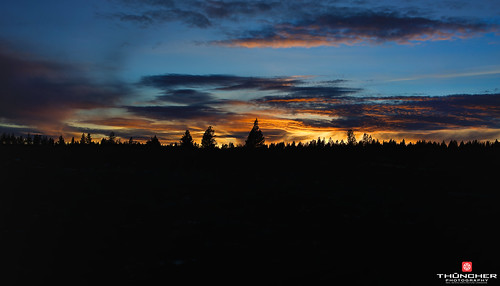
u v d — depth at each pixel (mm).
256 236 24359
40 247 21844
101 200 31047
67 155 48000
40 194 31953
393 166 44250
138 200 31438
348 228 25953
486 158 46750
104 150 51594
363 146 54344
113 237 23625
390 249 22703
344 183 38250
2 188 33094
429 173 41312
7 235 23234
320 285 18438
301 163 46281
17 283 17875
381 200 32219
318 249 22562
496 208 30156
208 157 49031
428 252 22312
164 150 52781
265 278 19000
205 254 21625
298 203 31203
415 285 18656
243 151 51750
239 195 33375
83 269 19484
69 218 26578
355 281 18891
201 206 30297
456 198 33062
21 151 48969
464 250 22516
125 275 18984
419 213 28938
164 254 21500
